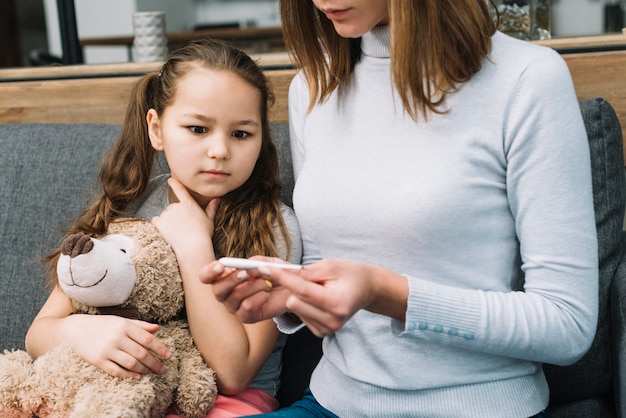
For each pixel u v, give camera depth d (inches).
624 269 47.3
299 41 43.3
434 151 38.2
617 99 53.7
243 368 44.4
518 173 37.3
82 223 48.9
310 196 41.7
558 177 36.7
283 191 52.5
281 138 54.1
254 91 46.6
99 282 40.5
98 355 40.3
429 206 37.2
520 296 37.0
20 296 53.4
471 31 36.9
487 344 36.5
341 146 41.6
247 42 175.8
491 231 38.4
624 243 51.4
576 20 181.3
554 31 182.9
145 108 50.9
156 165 54.1
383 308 35.9
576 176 37.0
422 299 35.4
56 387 40.3
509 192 38.0
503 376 38.6
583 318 37.1
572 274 36.8
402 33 37.0
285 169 53.1
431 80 39.1
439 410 38.5
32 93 65.5
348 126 41.7
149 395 39.8
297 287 31.7
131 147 51.3
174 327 44.8
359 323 40.6
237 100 45.4
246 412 44.4
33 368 41.6
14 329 53.2
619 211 48.8
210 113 45.1
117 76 64.1
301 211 42.3
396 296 35.3
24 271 53.7
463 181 37.3
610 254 48.1
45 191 55.0
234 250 46.9
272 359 49.9
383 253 39.2
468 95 38.0
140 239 43.8
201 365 43.6
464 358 38.4
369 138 40.7
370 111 41.1
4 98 66.2
